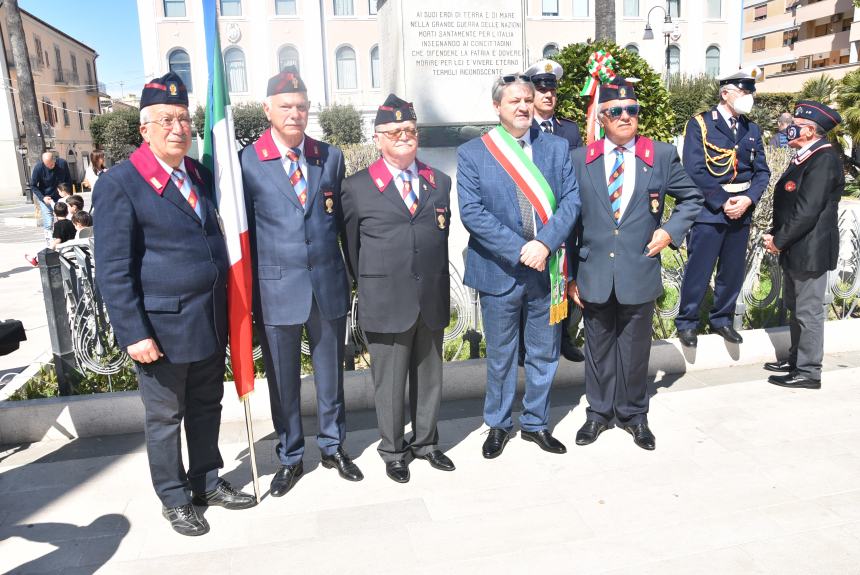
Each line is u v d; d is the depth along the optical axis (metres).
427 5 5.98
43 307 7.81
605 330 3.79
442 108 6.12
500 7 6.11
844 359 5.04
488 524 3.05
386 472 3.55
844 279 5.49
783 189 4.41
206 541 2.99
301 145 3.35
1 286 9.23
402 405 3.52
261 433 4.11
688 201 3.74
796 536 2.88
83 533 3.07
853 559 2.72
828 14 43.34
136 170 2.86
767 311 5.45
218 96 3.10
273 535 3.02
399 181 3.38
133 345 2.82
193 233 2.97
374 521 3.10
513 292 3.58
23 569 2.82
